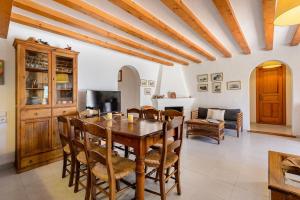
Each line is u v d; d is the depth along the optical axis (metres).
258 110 6.80
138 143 1.65
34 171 2.64
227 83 5.73
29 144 2.70
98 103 4.02
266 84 6.59
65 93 3.29
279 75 6.30
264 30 3.19
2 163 2.83
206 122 4.40
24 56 2.65
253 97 6.87
